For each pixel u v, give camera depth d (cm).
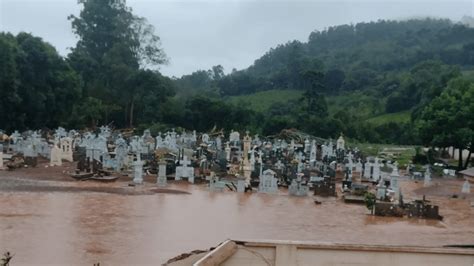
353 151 6122
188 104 8475
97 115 7806
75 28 9825
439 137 6022
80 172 3603
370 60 15425
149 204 2681
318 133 8494
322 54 18000
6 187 2889
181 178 3753
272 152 5306
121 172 3909
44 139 5312
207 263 912
